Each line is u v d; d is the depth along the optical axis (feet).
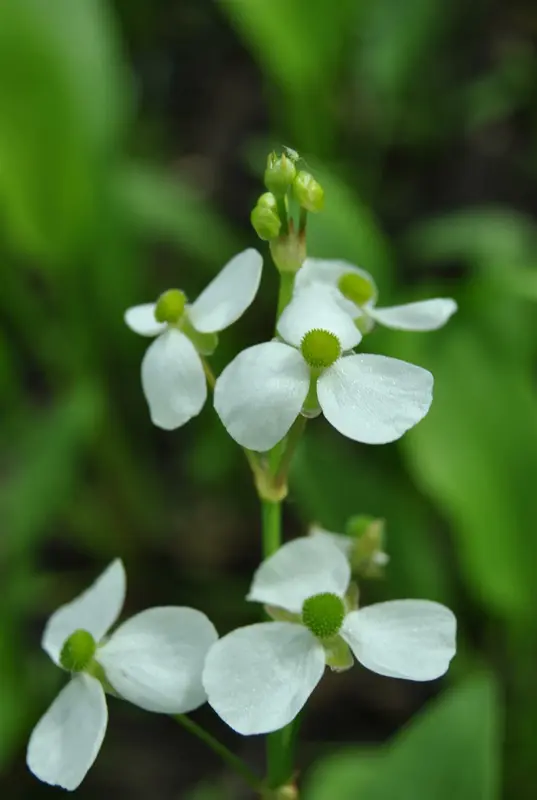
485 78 1.84
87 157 1.41
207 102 2.02
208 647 0.71
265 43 1.41
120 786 1.26
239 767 0.76
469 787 0.84
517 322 1.09
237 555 1.46
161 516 1.52
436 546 1.27
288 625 0.70
